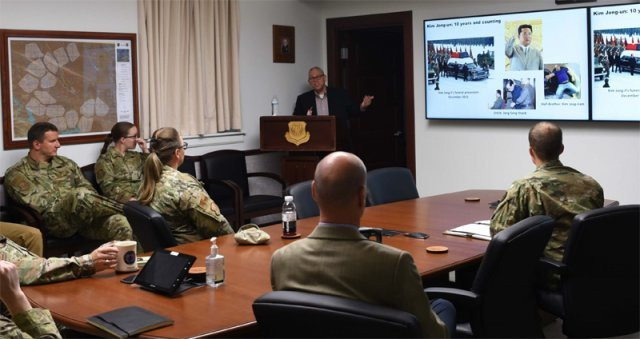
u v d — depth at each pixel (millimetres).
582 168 5816
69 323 2217
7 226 4504
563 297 2955
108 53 5672
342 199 1905
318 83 6699
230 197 6125
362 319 1742
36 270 2592
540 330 2809
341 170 1902
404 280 1820
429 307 1870
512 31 5953
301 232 3432
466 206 4129
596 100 5605
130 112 5852
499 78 6078
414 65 6742
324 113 6742
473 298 2506
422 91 6715
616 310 2979
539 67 5852
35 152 4992
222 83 6512
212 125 6449
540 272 3107
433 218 3750
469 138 6434
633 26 5359
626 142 5582
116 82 5742
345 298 1835
